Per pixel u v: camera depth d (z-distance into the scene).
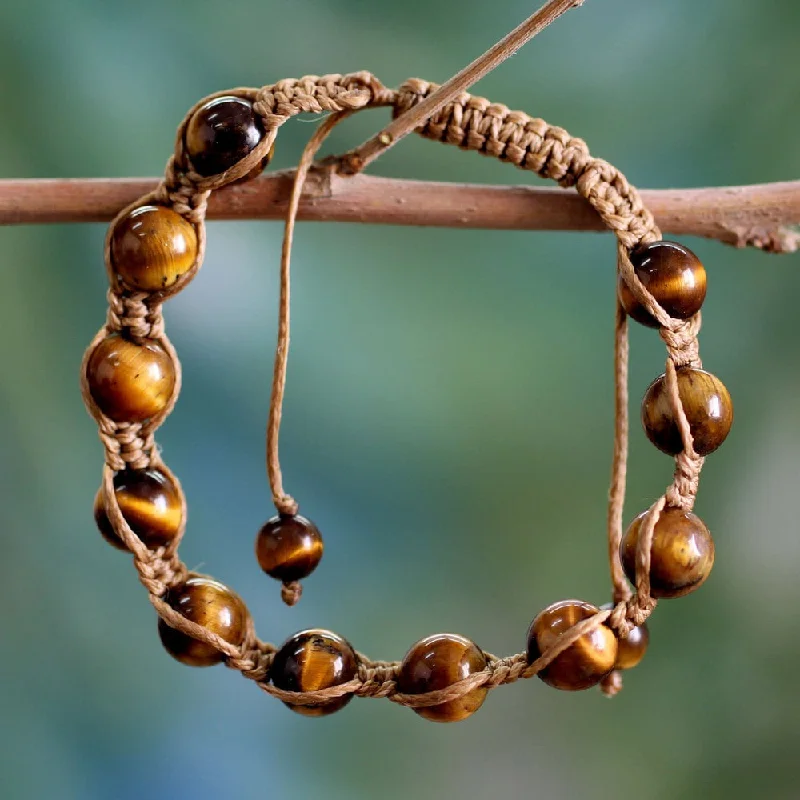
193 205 0.39
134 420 0.39
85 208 0.40
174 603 0.39
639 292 0.39
